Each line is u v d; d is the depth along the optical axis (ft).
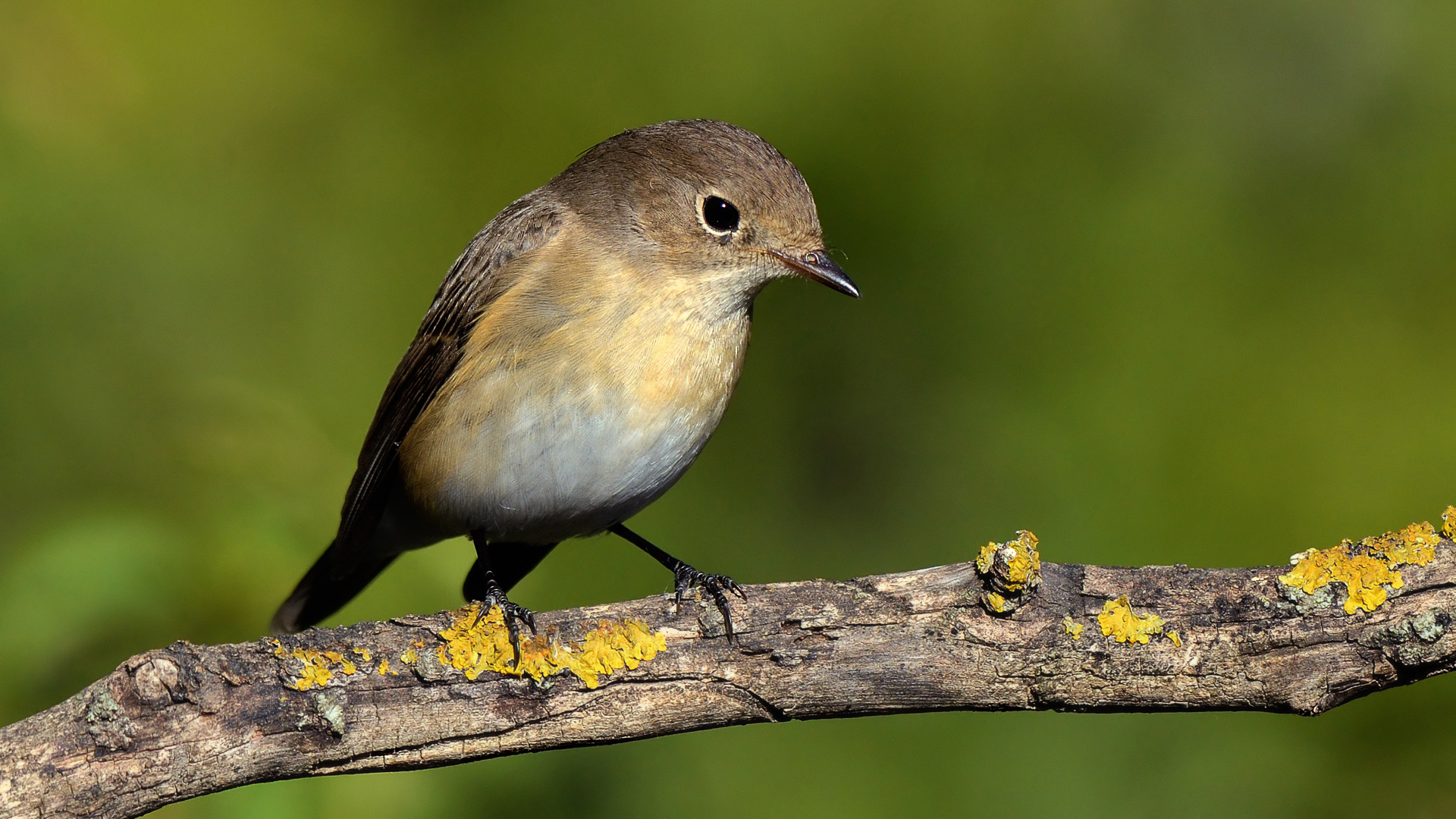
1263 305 38.22
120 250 38.50
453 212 41.50
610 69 41.73
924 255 39.65
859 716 21.12
